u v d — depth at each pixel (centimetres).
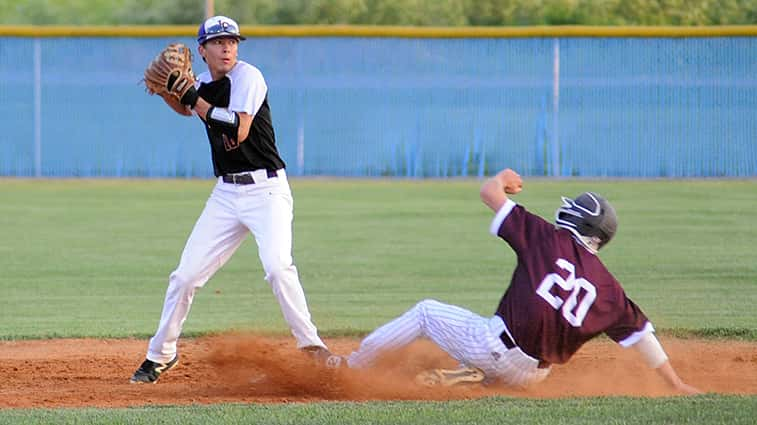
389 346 1989
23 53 7919
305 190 6912
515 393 1944
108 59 7919
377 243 4631
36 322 3000
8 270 3966
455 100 7850
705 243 4506
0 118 7956
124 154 7975
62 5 10294
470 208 5912
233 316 3102
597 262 1875
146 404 1934
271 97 7900
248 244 4709
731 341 2677
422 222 5328
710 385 2145
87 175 7981
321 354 2128
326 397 2005
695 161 7700
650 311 3062
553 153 7794
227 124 2048
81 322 3000
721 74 7631
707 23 9169
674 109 7688
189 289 2177
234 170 2139
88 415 1759
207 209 2188
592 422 1644
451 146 7881
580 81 7744
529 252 1866
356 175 7912
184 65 2055
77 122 7969
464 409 1745
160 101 7919
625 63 7700
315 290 3503
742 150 7662
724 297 3312
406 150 7888
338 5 9594
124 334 2825
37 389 2150
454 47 7831
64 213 5741
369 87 7875
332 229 5062
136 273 3903
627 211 5628
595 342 2648
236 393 2067
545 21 9388
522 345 1856
